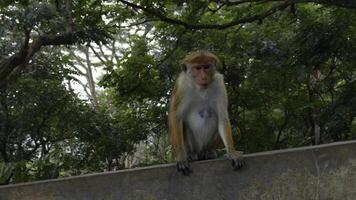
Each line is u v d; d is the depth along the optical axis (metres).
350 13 13.96
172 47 18.53
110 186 6.41
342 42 13.95
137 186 6.37
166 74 18.41
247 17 13.85
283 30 18.08
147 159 23.14
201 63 6.74
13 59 12.12
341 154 6.03
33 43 12.58
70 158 19.48
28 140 18.55
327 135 16.75
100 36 14.24
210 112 7.02
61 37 13.12
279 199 6.14
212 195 6.26
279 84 19.14
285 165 6.16
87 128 19.09
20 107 17.81
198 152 7.32
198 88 6.82
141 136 20.31
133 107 20.53
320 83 18.34
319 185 6.05
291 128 21.80
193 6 14.20
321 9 15.82
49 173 11.95
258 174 6.20
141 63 17.91
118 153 19.92
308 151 6.12
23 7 14.25
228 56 18.09
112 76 18.30
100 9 14.32
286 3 12.78
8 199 6.54
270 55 17.97
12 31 15.83
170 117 6.86
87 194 6.43
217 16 18.42
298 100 19.92
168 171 6.34
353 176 5.97
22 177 10.23
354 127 17.36
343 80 18.77
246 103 19.62
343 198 5.98
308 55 14.31
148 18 14.84
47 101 18.05
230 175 6.25
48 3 14.75
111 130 19.69
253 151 21.03
